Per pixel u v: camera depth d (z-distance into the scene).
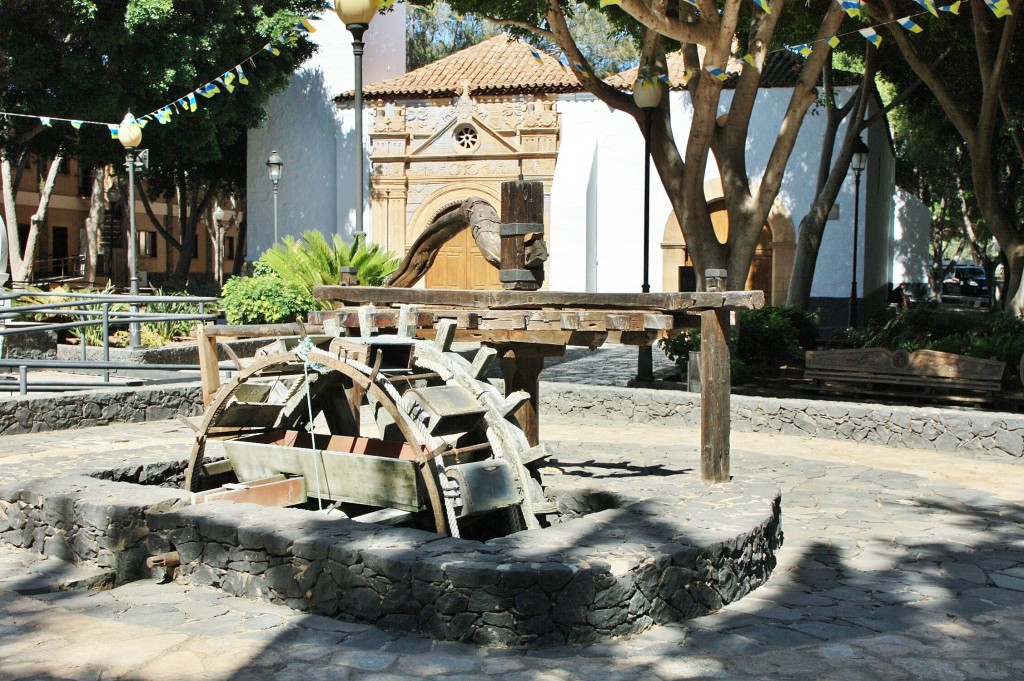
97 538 5.40
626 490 6.26
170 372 14.50
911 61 16.30
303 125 25.83
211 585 5.15
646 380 13.85
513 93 23.66
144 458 7.18
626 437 10.39
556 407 12.15
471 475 5.82
